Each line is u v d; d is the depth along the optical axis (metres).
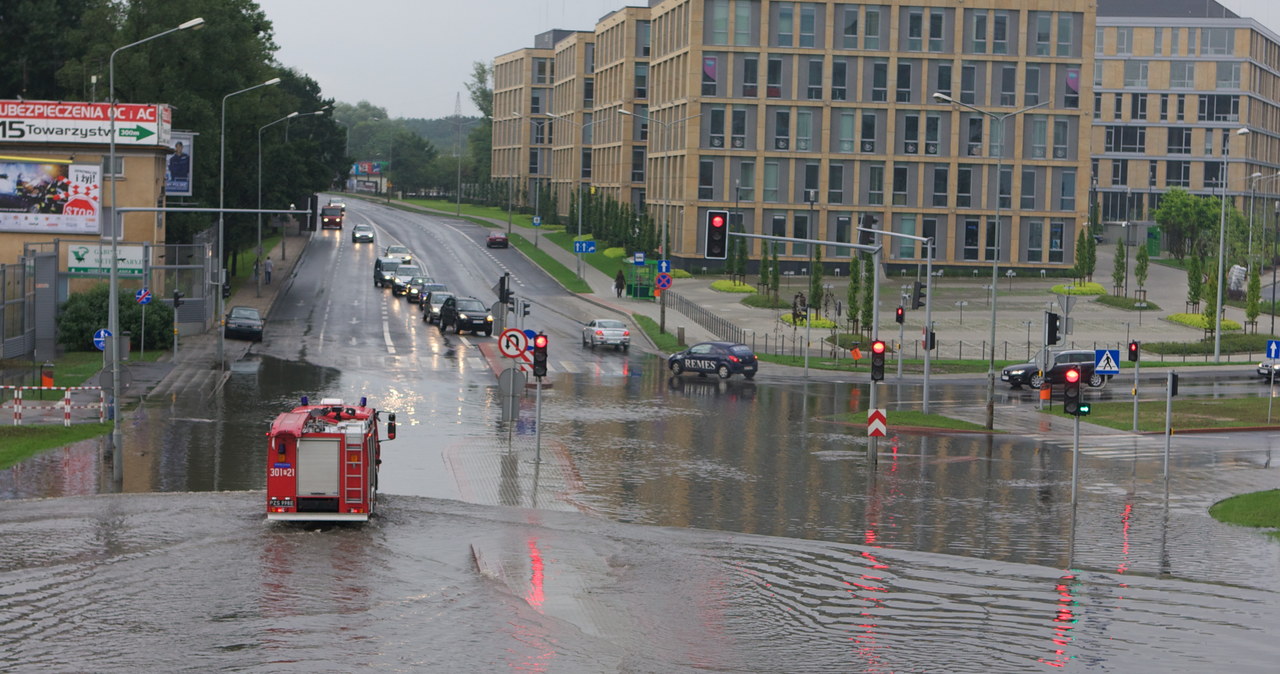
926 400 44.53
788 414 43.97
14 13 94.06
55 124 65.19
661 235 105.06
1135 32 140.62
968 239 102.12
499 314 51.16
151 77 79.12
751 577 21.28
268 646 16.72
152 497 26.62
